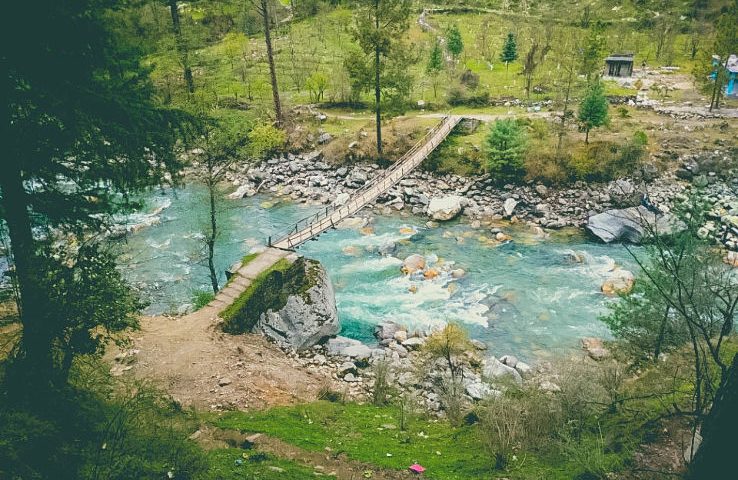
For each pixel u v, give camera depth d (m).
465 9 81.44
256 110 42.81
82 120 8.27
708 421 6.29
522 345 21.06
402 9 34.59
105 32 8.30
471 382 17.81
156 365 15.99
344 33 67.38
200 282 25.17
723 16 41.53
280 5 80.12
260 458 10.67
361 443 12.12
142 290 24.28
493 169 36.03
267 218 33.12
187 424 11.90
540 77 51.88
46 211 9.23
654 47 65.06
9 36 7.43
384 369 16.72
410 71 55.16
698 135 37.34
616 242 29.45
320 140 41.41
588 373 13.34
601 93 35.53
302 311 20.30
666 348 14.59
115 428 8.77
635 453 10.27
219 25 65.75
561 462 10.77
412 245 29.94
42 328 8.48
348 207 30.44
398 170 35.19
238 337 19.02
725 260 24.61
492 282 25.92
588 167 34.75
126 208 10.88
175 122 9.70
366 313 23.34
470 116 43.50
